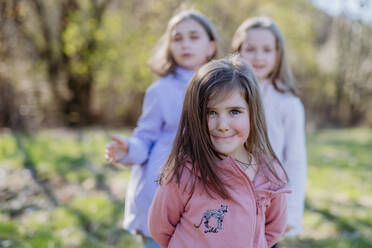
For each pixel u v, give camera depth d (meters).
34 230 3.25
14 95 9.56
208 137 1.34
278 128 2.01
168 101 1.96
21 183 4.45
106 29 10.23
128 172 5.12
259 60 2.07
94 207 3.81
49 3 10.38
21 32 9.42
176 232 1.40
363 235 3.58
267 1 11.77
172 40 2.12
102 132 8.92
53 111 11.05
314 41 16.72
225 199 1.33
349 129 16.14
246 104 1.36
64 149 6.23
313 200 4.61
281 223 1.50
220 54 2.27
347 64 19.14
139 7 10.62
